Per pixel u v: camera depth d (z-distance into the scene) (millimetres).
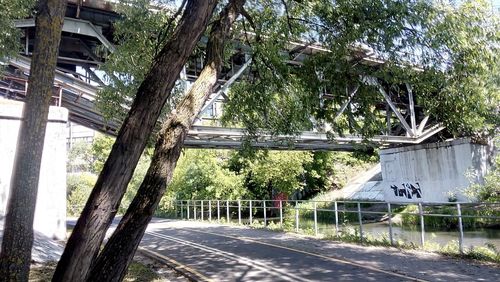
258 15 9438
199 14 3623
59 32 3408
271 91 9742
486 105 11000
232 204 29188
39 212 13188
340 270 8414
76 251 2959
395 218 25922
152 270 8914
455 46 8008
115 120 11523
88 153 54250
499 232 19094
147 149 9648
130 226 3400
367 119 8617
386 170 33688
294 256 10211
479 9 8695
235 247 11984
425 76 8094
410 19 7645
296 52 12133
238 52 10781
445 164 29062
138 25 9188
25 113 3240
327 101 8844
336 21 8359
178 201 27938
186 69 13430
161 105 3387
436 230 21203
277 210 30750
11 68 15578
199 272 8586
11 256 3002
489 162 27672
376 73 8352
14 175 3172
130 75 9438
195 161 30141
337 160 43312
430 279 7461
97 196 3074
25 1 8977
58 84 14836
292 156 28406
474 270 8219
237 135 19328
